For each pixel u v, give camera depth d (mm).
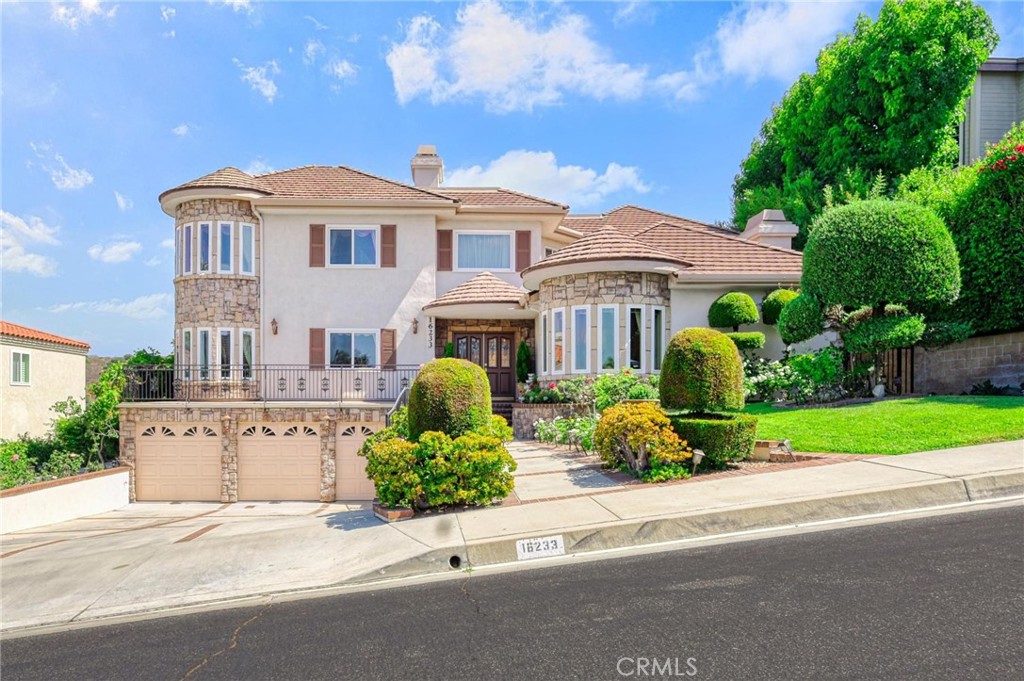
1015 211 13070
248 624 5492
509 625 4887
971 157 27031
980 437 9289
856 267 12773
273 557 7566
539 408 15516
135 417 16719
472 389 9688
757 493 7805
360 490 16516
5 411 23594
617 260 15859
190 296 19672
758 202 30516
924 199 16000
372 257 20375
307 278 20156
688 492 8234
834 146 27828
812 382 13805
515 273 21031
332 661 4504
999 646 3953
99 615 6238
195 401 16938
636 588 5457
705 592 5207
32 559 9375
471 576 6320
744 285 16859
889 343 12859
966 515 6746
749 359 16188
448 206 19859
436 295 20766
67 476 15430
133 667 4750
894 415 10953
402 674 4184
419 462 8984
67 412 18953
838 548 6047
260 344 19984
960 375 14367
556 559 6672
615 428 9781
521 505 8445
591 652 4273
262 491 16531
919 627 4273
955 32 24297
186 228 19891
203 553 8188
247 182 19859
